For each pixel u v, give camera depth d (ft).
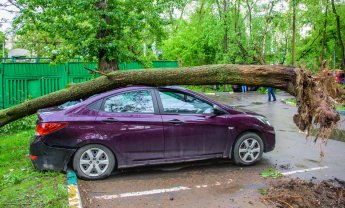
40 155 18.78
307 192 16.92
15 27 37.37
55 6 34.65
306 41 89.10
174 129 19.94
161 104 20.18
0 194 16.35
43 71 57.31
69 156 18.75
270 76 18.95
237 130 21.16
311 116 16.85
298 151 25.98
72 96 22.35
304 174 20.27
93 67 58.85
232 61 84.79
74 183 17.76
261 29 85.51
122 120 19.19
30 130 35.27
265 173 20.11
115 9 35.63
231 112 21.36
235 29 85.56
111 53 36.60
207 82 20.34
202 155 20.67
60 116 18.81
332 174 20.30
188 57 97.86
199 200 16.31
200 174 20.18
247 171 20.74
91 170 19.01
